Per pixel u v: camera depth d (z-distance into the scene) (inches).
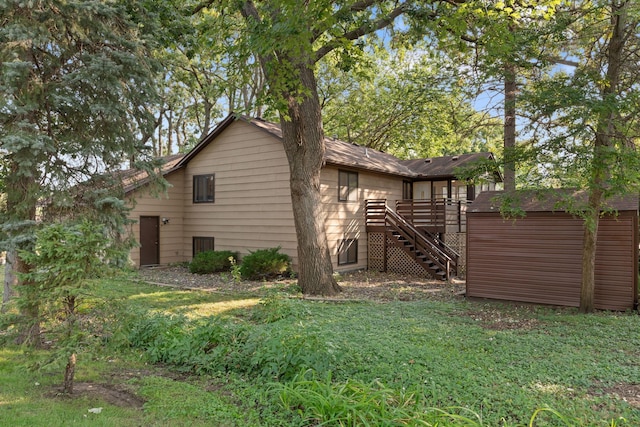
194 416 167.9
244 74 399.5
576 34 401.7
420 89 761.0
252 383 201.5
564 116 321.4
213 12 592.7
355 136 1183.6
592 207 346.9
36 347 234.5
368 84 1080.8
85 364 227.8
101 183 304.0
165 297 437.1
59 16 262.1
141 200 663.8
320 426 149.6
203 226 700.7
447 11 412.2
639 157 305.1
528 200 421.1
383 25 442.3
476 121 722.8
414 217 671.8
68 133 288.4
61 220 286.4
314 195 474.3
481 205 449.4
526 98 330.3
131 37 301.1
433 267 607.2
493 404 176.1
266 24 358.0
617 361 234.1
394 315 352.8
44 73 278.5
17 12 253.0
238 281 523.8
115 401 182.5
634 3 328.5
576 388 196.1
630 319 334.6
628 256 369.1
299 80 409.7
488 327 316.5
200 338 236.5
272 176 617.3
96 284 187.5
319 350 206.4
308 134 469.7
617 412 170.9
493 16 375.6
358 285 536.4
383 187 737.0
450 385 193.8
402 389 176.7
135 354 242.8
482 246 439.8
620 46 353.4
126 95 295.9
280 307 312.8
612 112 314.7
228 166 668.1
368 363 219.1
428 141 1093.8
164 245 695.7
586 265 367.2
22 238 250.5
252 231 640.4
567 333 295.7
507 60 376.5
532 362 230.8
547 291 404.8
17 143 244.8
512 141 568.7
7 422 156.8
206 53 748.6
